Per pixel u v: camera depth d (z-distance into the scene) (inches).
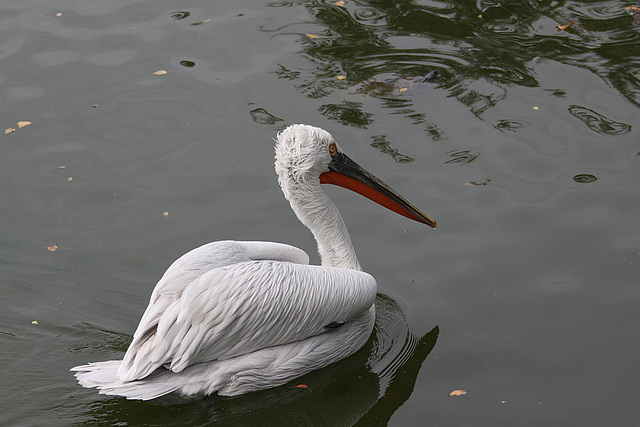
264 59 484.7
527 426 266.1
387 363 299.3
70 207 368.8
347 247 318.3
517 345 300.8
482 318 313.7
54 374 284.8
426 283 331.3
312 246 349.1
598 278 327.9
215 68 475.2
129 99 445.7
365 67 477.7
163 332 258.5
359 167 323.3
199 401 275.1
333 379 292.7
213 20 527.8
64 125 424.5
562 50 493.4
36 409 269.3
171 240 350.3
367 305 299.3
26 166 393.7
